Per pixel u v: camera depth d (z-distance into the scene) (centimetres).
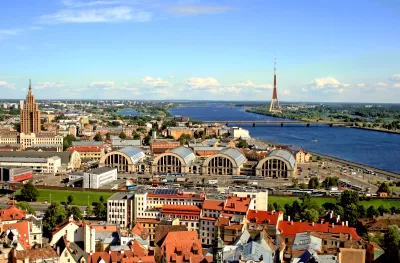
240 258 18350
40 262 19212
